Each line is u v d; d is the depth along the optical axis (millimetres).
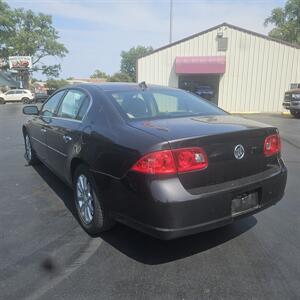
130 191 3150
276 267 3252
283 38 41688
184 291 2906
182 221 2994
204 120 3701
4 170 6633
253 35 24484
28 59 56312
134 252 3537
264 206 3547
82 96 4492
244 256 3447
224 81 25422
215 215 3135
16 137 11094
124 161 3205
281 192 3752
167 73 25969
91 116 4047
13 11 58969
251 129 3449
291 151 8766
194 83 25891
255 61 24734
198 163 3086
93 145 3678
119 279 3078
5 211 4613
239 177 3371
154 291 2910
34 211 4613
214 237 3842
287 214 4484
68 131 4367
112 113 3775
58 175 5113
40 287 2965
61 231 4020
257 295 2844
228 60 25094
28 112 6246
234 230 4012
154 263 3336
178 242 3730
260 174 3541
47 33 61062
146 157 3014
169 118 3752
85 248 3623
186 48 25438
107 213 3562
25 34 58844
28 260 3391
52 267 3268
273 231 3994
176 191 2977
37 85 71750
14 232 3994
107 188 3445
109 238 3826
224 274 3143
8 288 2949
